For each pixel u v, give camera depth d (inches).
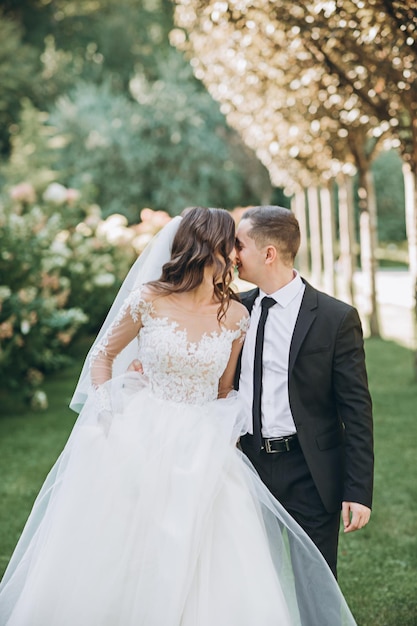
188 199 1115.9
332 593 105.3
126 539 103.7
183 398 110.4
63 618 102.0
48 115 1108.5
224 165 1133.7
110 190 1092.5
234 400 112.6
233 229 111.3
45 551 105.6
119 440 107.7
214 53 327.0
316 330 109.8
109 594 102.0
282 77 265.6
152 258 114.8
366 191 443.2
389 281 943.0
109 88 1151.6
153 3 1278.3
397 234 1396.4
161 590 100.4
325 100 264.2
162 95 1117.1
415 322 329.4
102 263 436.1
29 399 323.6
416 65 175.6
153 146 1109.7
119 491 105.5
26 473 235.3
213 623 101.3
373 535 177.2
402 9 162.6
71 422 304.7
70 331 333.1
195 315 110.3
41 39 1216.2
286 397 110.6
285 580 108.3
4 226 329.4
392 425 272.4
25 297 298.4
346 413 109.2
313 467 109.0
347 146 405.1
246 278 113.7
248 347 113.7
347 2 172.7
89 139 1082.1
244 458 111.9
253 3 203.3
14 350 307.9
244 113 380.5
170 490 105.4
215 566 103.5
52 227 401.4
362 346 111.3
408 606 140.2
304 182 508.1
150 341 109.6
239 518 105.4
